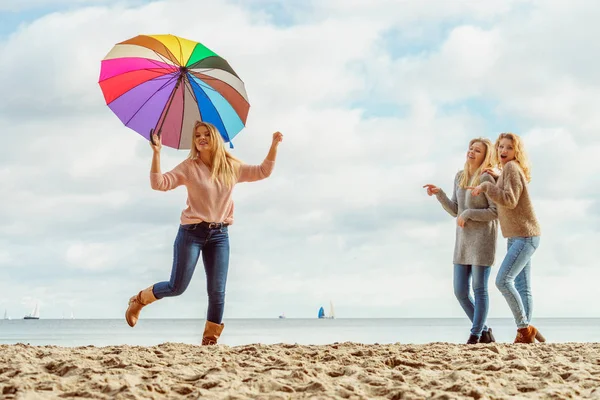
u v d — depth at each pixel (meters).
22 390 2.99
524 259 6.36
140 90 6.04
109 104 5.97
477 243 6.56
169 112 6.10
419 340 19.83
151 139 5.40
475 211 6.50
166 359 4.39
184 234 5.57
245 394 3.05
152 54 5.97
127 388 3.01
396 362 4.41
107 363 4.03
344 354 4.79
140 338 26.64
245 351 5.08
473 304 6.76
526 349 5.36
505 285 6.36
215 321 5.74
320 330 40.44
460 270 6.72
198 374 3.61
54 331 49.94
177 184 5.53
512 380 3.58
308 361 4.48
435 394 3.00
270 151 5.87
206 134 5.63
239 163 5.83
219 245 5.71
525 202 6.39
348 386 3.22
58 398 2.85
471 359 4.50
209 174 5.62
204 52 6.01
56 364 3.79
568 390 3.20
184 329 50.75
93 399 2.87
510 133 6.59
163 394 3.06
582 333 28.39
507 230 6.43
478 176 6.71
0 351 4.79
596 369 4.08
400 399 3.01
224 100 6.15
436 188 7.03
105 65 6.00
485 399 2.98
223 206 5.66
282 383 3.32
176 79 6.09
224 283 5.76
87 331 48.19
